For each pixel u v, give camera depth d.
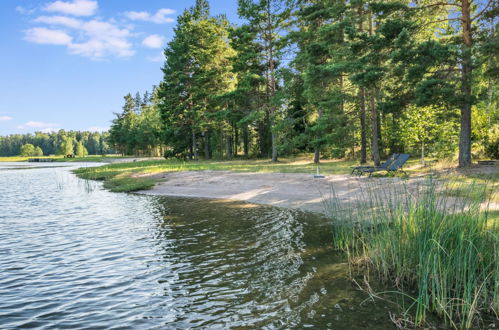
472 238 5.16
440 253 5.15
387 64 18.45
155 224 10.84
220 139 47.66
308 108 29.41
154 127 70.69
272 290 5.52
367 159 28.16
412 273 5.58
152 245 8.41
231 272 6.38
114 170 34.62
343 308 4.84
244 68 32.66
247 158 41.69
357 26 22.61
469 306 4.34
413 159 25.05
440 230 5.41
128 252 7.90
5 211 14.36
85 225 11.06
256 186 17.38
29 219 12.38
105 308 5.10
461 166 16.28
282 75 29.17
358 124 25.78
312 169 21.94
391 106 17.47
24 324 4.65
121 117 103.12
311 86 23.16
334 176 17.23
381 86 18.56
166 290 5.70
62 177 34.97
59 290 5.82
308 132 29.19
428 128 21.12
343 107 24.98
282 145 30.44
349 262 6.53
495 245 4.98
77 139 189.12
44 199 18.20
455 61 15.37
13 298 5.53
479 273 5.00
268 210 12.09
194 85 41.78
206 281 6.01
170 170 27.33
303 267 6.45
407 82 16.91
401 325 4.33
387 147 29.52
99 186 24.23
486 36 15.95
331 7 23.14
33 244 8.84
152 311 4.97
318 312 4.75
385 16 17.72
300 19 28.23
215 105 40.50
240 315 4.75
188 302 5.22
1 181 32.38
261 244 8.03
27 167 66.00
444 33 21.16
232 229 9.65
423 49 14.93
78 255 7.79
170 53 43.81
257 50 32.31
